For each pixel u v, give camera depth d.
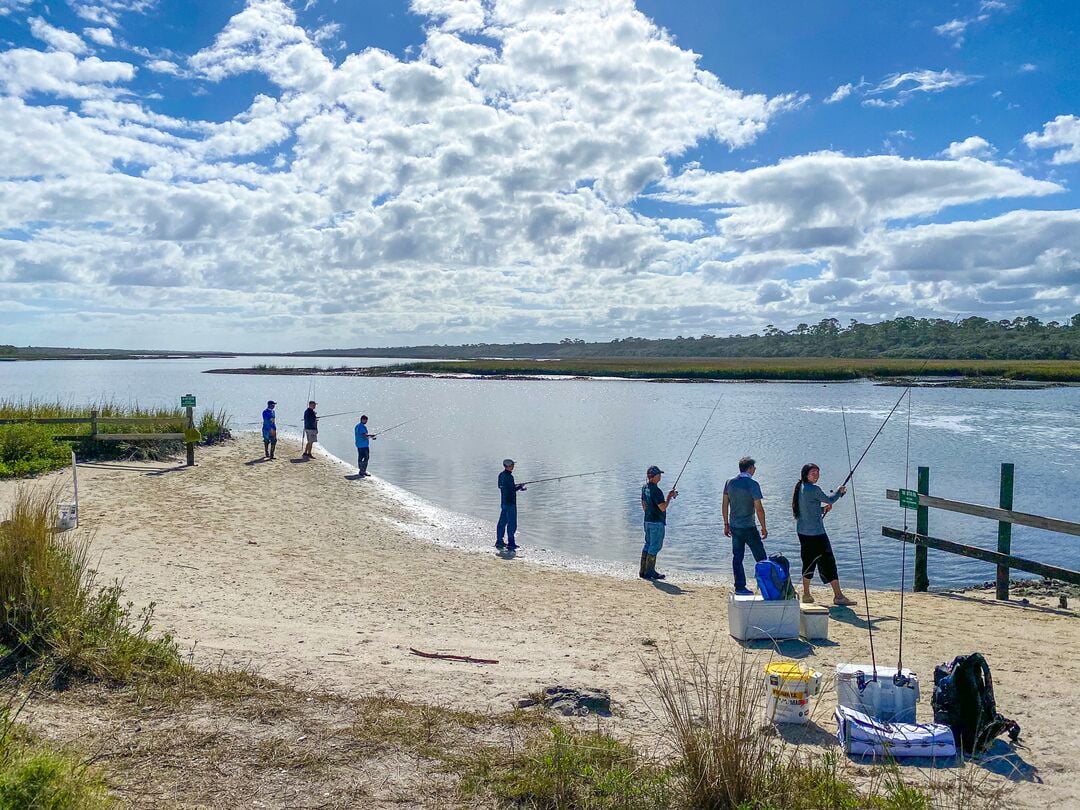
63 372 133.75
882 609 10.62
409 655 7.69
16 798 4.01
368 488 21.42
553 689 6.44
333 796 4.54
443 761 5.00
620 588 12.19
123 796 4.41
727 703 5.30
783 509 20.06
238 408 54.03
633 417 49.47
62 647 6.21
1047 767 5.20
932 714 6.18
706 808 4.48
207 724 5.39
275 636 8.02
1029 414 50.00
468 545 15.53
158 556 11.73
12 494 15.64
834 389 82.56
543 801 4.53
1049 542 16.73
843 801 4.48
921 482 12.55
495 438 37.25
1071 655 7.95
